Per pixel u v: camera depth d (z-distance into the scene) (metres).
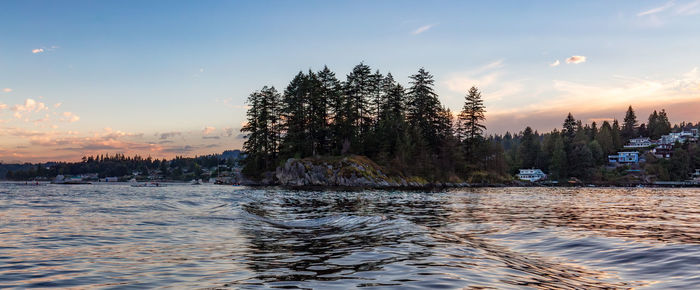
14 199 27.84
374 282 5.57
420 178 81.44
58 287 5.38
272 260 7.43
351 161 75.56
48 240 9.56
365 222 14.38
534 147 159.62
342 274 6.14
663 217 16.48
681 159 138.62
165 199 28.41
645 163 149.50
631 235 10.35
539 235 10.73
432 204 25.72
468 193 46.41
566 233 10.98
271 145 87.44
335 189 55.25
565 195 43.72
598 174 131.00
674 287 5.23
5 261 7.13
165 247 8.83
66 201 25.55
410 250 8.42
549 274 6.21
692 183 117.25
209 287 5.40
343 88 86.00
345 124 84.06
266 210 20.27
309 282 5.62
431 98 90.06
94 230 11.46
